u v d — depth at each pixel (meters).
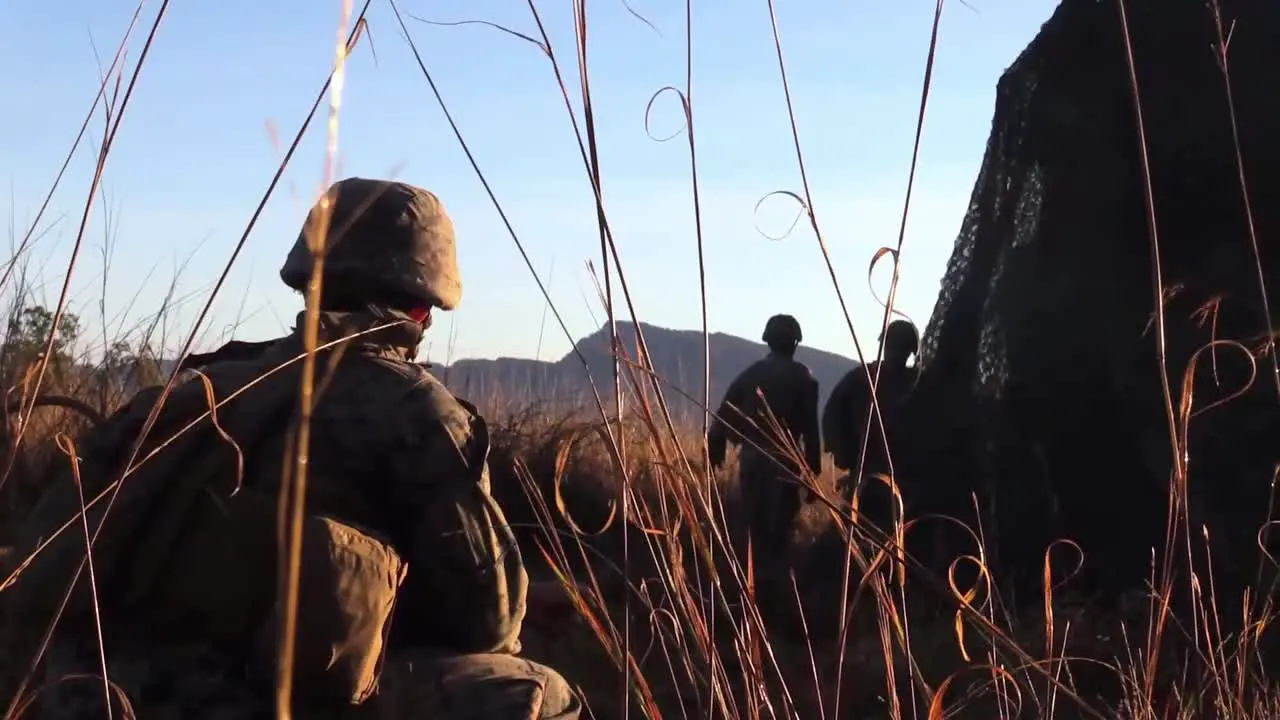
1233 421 6.00
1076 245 7.31
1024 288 7.46
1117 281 7.04
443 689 2.37
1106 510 7.05
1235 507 5.80
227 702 2.23
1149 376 6.57
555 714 2.54
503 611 2.48
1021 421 7.38
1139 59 7.25
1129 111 7.22
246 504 2.28
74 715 2.23
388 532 2.40
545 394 9.41
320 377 2.40
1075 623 5.91
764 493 8.88
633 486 2.19
